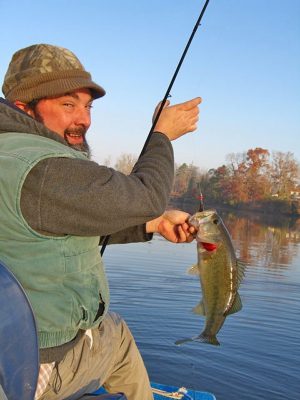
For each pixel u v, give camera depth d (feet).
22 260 2.72
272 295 15.44
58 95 3.32
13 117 3.01
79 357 3.36
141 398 4.13
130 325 11.46
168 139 3.36
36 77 3.24
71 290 2.88
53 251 2.77
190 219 4.31
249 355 10.00
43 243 2.74
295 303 14.46
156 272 17.98
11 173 2.64
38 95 3.27
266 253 26.45
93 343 3.57
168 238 4.37
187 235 4.36
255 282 17.57
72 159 2.80
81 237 2.93
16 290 2.48
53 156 2.74
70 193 2.69
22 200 2.66
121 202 2.83
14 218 2.66
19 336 2.44
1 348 2.36
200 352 10.07
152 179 3.07
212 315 4.44
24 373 2.45
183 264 20.15
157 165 3.18
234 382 8.75
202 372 9.13
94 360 3.57
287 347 10.52
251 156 84.07
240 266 4.53
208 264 4.41
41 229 2.71
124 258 20.94
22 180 2.63
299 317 12.98
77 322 2.93
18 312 2.45
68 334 2.91
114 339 3.98
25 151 2.73
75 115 3.42
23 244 2.72
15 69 3.33
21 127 2.96
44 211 2.68
